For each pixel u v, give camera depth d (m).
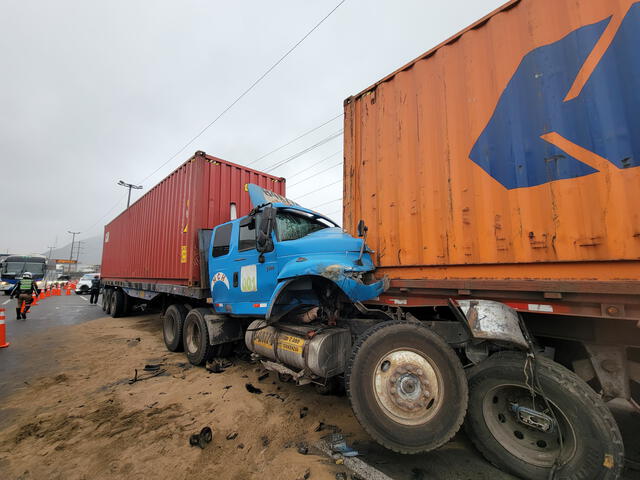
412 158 3.12
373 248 3.40
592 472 1.91
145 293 8.01
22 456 2.54
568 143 2.20
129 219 9.86
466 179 2.71
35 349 6.27
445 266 2.81
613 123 2.03
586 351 2.36
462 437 2.87
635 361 2.25
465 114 2.76
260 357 4.07
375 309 3.23
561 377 2.07
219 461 2.47
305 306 3.84
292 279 3.33
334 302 3.50
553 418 2.11
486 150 2.60
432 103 3.01
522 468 2.18
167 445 2.70
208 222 5.87
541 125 2.32
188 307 6.11
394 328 2.63
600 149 2.06
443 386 2.38
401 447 2.35
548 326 2.50
